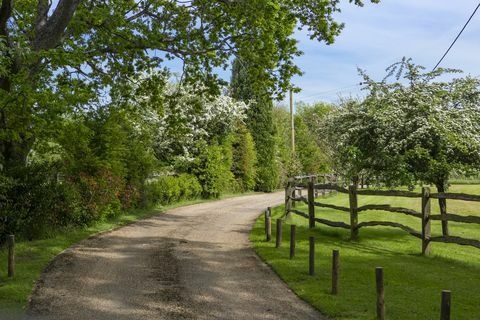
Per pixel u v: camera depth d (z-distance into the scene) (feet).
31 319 19.49
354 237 38.91
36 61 35.94
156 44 45.55
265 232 41.81
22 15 45.37
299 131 174.70
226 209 69.62
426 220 32.55
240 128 112.98
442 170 36.99
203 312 20.53
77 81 43.45
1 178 32.86
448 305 15.24
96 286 24.64
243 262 30.94
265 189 125.08
